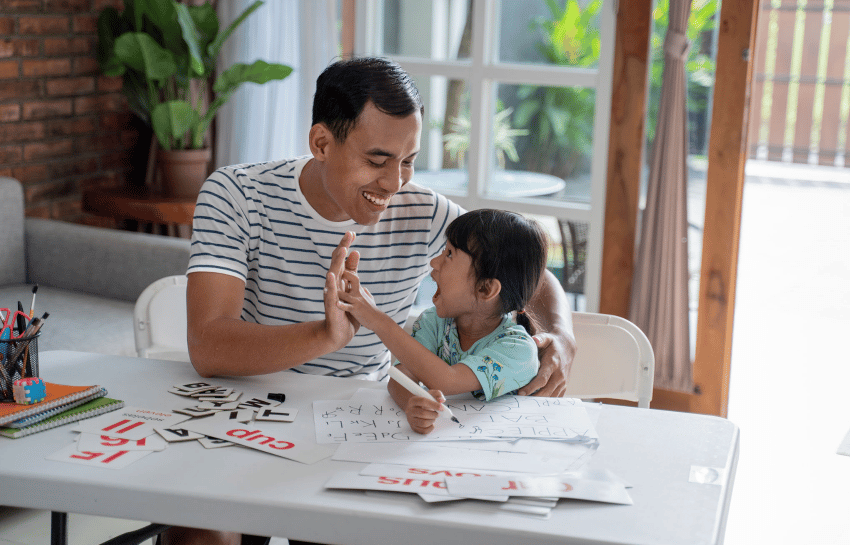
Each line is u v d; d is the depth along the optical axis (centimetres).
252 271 149
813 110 788
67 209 360
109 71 331
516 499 92
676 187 293
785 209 644
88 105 363
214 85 324
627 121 291
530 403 123
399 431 111
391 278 155
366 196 131
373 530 89
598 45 294
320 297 150
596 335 169
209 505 93
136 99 350
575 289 316
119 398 122
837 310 439
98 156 372
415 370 121
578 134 305
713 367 293
